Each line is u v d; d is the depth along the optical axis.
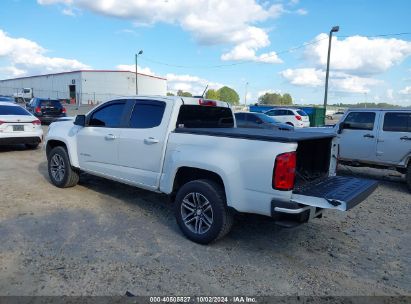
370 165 8.32
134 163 5.12
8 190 6.34
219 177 4.19
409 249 4.46
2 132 10.05
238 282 3.46
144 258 3.88
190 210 4.39
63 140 6.35
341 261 4.04
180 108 4.81
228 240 4.48
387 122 7.92
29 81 82.62
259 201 3.74
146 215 5.28
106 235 4.47
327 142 4.60
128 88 70.62
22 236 4.32
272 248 4.31
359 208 6.20
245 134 3.93
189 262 3.83
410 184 7.57
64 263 3.69
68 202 5.75
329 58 24.80
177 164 4.42
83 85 68.56
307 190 3.81
